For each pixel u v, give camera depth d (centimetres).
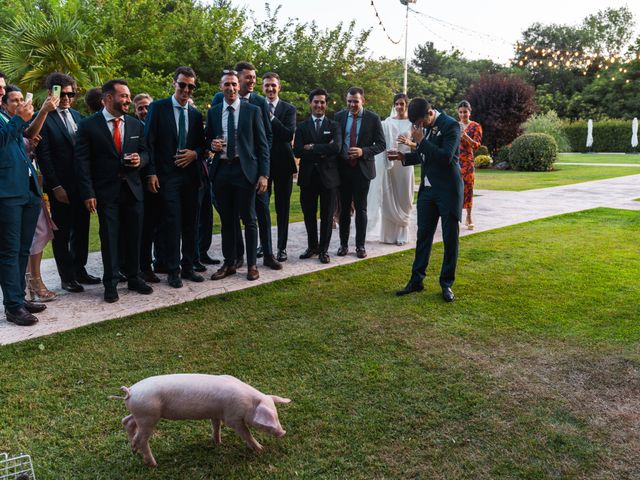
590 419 285
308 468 247
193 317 431
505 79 2436
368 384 322
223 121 515
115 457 256
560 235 749
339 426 279
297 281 528
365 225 621
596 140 3562
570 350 368
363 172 601
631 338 386
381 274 554
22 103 393
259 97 557
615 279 529
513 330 403
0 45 1030
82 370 340
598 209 980
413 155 510
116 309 448
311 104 588
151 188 497
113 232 463
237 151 513
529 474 241
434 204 477
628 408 296
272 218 906
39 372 337
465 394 310
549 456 254
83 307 453
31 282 466
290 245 698
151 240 527
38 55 977
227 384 247
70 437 272
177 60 1648
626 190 1303
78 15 1480
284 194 599
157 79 1402
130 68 1547
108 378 330
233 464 251
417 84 4197
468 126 783
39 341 381
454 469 245
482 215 932
